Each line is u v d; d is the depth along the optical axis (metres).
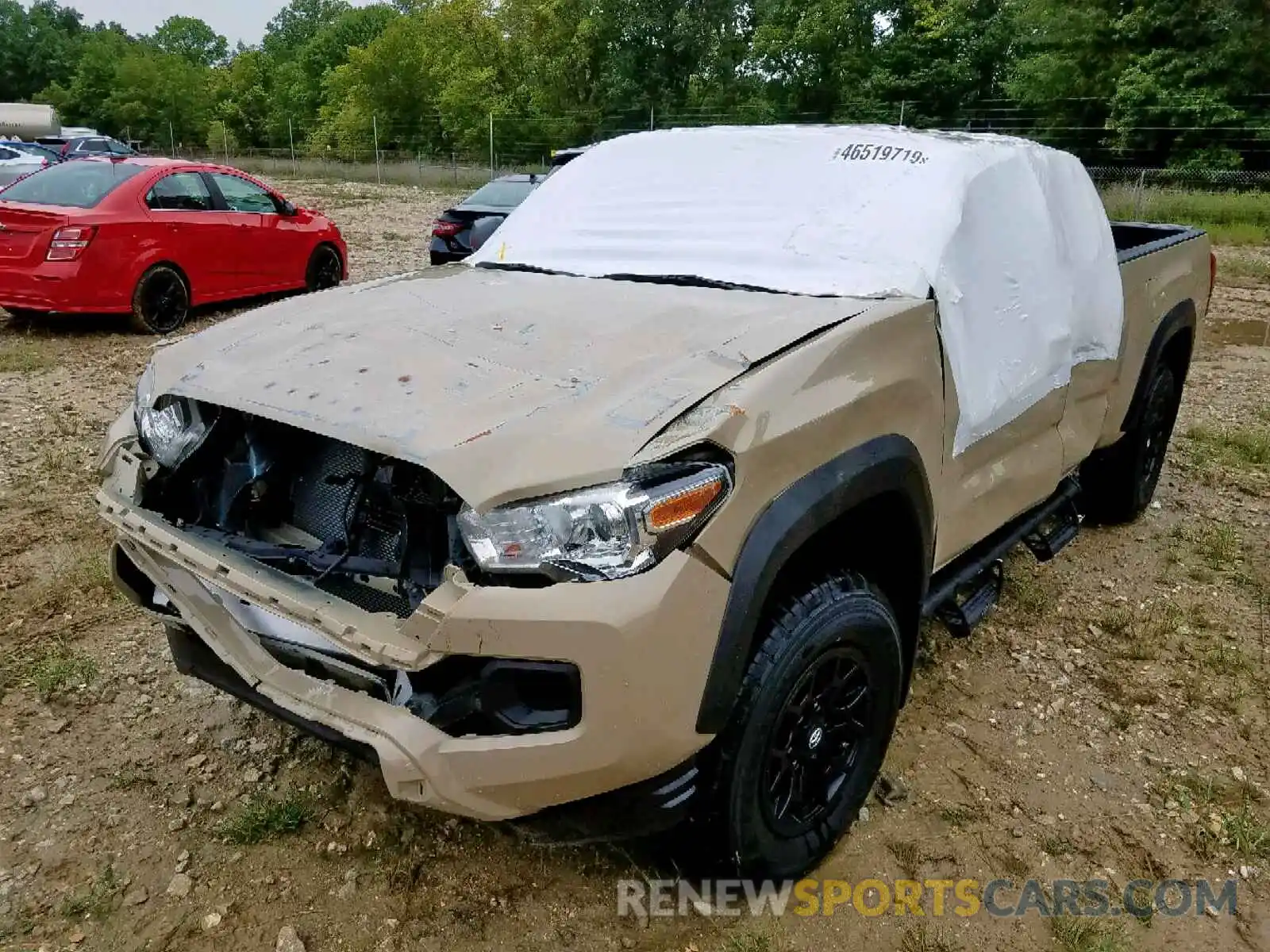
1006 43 31.55
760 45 34.19
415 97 44.91
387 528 2.31
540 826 2.14
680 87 36.88
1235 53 24.41
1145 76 25.08
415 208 22.73
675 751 2.04
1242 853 2.75
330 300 3.01
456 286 3.13
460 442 2.02
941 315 2.78
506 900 2.50
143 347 8.23
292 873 2.56
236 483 2.54
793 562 2.36
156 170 8.94
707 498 2.01
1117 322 3.78
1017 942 2.43
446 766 1.97
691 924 2.45
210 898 2.48
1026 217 3.27
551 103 38.66
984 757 3.12
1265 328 10.11
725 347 2.36
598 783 2.01
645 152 3.72
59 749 3.00
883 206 3.04
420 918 2.44
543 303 2.83
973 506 3.03
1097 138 27.30
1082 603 4.14
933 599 2.99
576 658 1.91
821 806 2.56
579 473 1.95
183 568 2.42
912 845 2.73
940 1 32.97
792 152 3.38
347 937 2.38
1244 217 18.55
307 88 59.22
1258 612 4.09
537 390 2.21
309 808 2.79
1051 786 2.99
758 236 3.14
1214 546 4.61
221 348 2.66
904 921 2.48
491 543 1.93
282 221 10.16
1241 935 2.47
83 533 4.45
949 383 2.79
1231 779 3.05
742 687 2.19
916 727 3.27
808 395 2.27
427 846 2.66
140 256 8.53
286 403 2.25
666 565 1.97
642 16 35.66
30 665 3.41
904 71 32.84
